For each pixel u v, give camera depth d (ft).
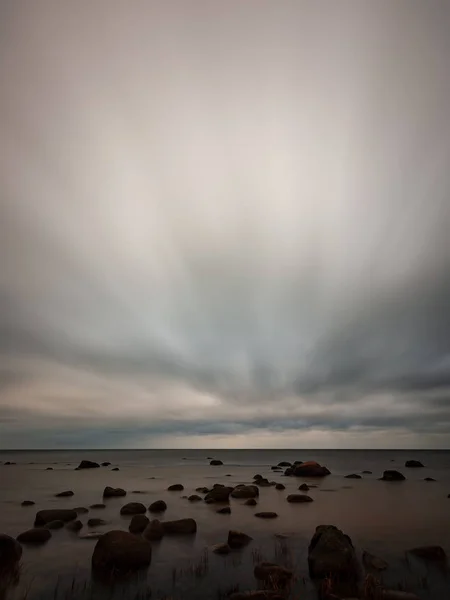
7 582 39.45
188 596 36.14
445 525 68.69
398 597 33.09
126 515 77.30
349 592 35.65
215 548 51.78
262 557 48.52
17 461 315.58
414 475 174.81
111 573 41.55
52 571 42.91
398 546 54.24
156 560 46.91
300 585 38.32
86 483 144.66
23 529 65.87
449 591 37.14
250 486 108.58
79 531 62.54
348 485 134.82
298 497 97.25
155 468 235.40
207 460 352.69
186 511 83.25
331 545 43.50
